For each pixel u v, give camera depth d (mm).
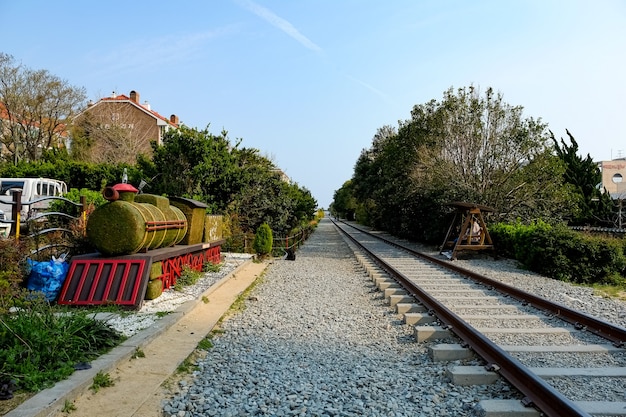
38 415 3955
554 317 8477
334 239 36000
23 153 37469
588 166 32906
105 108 46656
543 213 23844
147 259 8984
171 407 4680
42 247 10383
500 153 24734
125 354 5809
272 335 7773
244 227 23000
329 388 5352
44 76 37562
